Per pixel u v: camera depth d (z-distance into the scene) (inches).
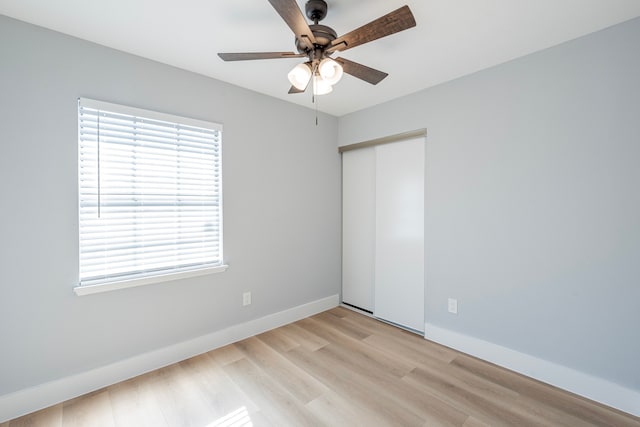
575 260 76.0
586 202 74.2
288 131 119.4
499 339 89.6
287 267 120.4
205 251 97.7
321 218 133.1
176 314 91.2
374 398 74.3
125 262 82.6
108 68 78.7
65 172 73.4
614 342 70.8
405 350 98.8
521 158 84.4
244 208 106.4
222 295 101.3
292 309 122.4
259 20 67.9
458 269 98.4
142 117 83.7
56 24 69.2
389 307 121.7
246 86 104.7
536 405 71.7
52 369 72.0
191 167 94.0
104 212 79.4
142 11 64.5
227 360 92.1
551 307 80.0
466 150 95.7
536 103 81.5
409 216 114.3
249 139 107.3
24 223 68.7
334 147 138.4
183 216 92.7
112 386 78.7
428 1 60.9
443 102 101.1
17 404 67.5
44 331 71.1
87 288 75.1
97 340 78.0
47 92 70.9
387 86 104.0
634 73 67.4
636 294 68.0
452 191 99.3
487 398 74.4
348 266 140.4
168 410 70.0
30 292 69.6
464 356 95.0
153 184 87.0
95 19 67.4
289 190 120.3
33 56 69.1
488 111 90.6
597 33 71.9
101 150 78.5
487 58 84.9
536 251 82.3
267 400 73.5
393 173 119.3
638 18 66.7
